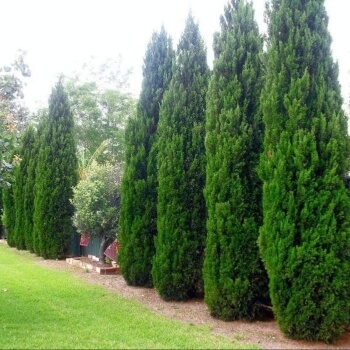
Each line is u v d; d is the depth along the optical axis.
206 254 8.02
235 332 7.01
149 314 8.08
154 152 10.88
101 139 28.33
